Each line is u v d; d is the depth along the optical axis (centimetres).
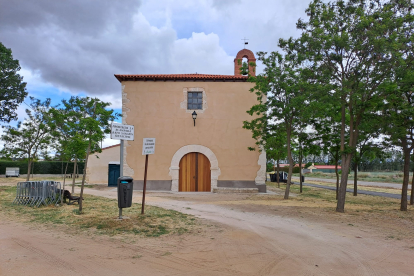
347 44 960
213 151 1622
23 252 506
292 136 1512
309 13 1073
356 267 469
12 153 1861
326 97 975
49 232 646
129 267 446
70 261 465
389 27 938
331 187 2566
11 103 2147
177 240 602
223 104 1642
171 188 1595
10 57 2022
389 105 1037
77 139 888
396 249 577
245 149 1623
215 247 561
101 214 834
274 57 1252
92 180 2164
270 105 1268
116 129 787
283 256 516
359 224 812
